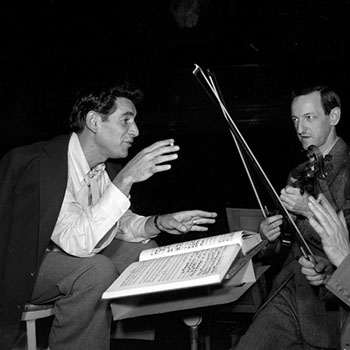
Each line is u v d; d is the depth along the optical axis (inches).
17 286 86.7
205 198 240.5
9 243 88.0
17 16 314.7
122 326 94.8
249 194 242.1
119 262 100.6
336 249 65.7
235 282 72.4
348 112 285.0
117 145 96.3
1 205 88.8
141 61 331.0
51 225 87.0
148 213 233.0
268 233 89.3
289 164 268.5
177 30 326.3
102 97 95.0
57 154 92.0
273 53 316.8
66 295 85.9
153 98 326.0
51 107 317.1
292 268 89.7
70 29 322.0
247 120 311.9
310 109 90.9
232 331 110.4
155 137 315.9
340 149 90.3
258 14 314.5
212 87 76.3
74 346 85.6
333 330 84.1
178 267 68.0
